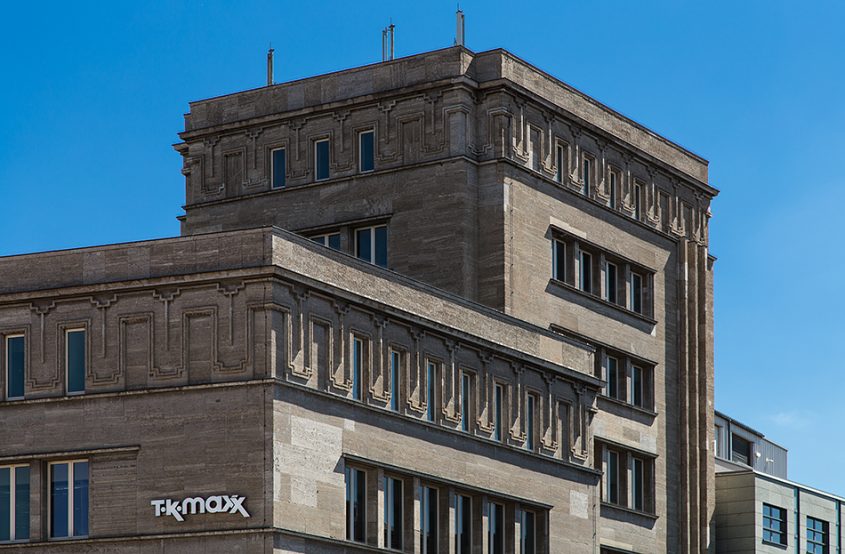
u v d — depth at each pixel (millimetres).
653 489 128250
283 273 91312
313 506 91938
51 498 93562
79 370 93875
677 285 134000
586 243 123812
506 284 115625
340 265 95688
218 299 91812
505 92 117750
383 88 120312
